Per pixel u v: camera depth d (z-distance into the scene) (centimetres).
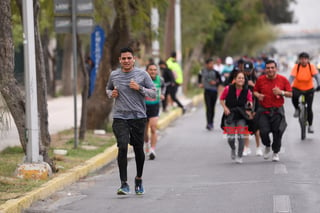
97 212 2073
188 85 9525
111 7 4084
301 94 3797
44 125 2977
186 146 3788
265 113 3030
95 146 3512
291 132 4219
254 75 3547
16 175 2511
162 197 2267
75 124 3381
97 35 4219
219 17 9400
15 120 2556
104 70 4134
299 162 2997
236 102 3000
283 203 2055
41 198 2281
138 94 2289
